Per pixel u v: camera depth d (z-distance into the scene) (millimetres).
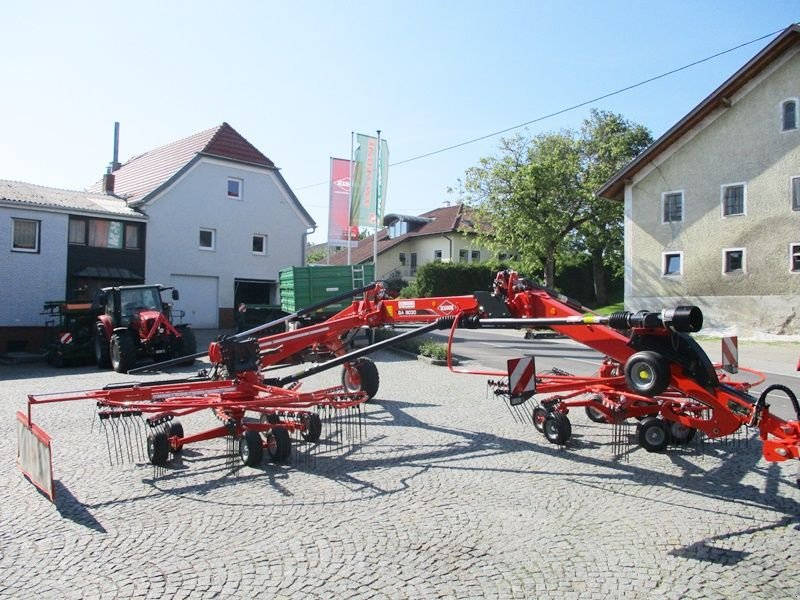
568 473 6715
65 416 9727
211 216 27922
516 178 35688
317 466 6984
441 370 15094
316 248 74500
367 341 20078
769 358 18938
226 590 4137
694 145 27219
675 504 5758
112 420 7426
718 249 26562
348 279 21953
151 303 17469
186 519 5402
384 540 4934
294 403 7281
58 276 22859
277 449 7035
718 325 26547
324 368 8266
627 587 4176
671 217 27984
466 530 5137
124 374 15453
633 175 28906
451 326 7809
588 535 5039
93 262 24078
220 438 8242
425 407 10305
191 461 7184
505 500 5859
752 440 8109
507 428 8789
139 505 5750
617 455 7402
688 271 27391
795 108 24656
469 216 45656
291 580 4273
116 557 4648
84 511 5602
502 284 7906
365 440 8133
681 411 7617
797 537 4996
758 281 25547
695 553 4699
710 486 6281
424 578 4301
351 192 26516
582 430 8680
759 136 25500
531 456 7379
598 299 45156
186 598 4035
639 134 43500
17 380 14328
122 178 31344
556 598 4031
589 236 38000
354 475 6648
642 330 6547
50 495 5781
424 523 5289
